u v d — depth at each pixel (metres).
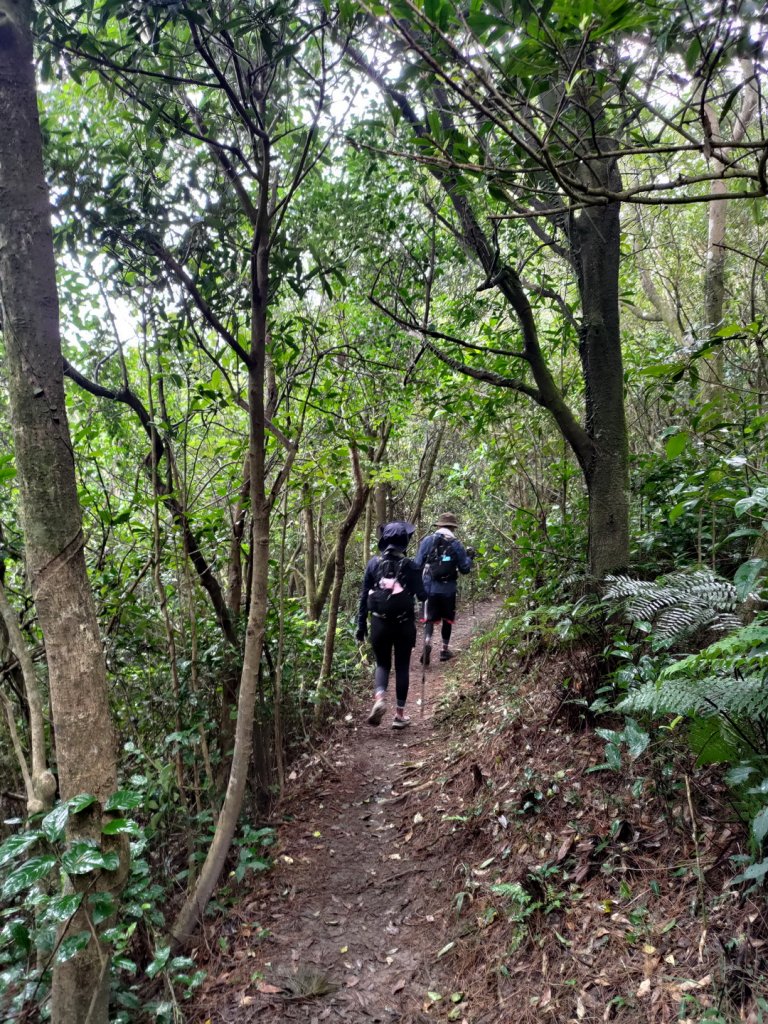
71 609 2.20
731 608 2.88
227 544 4.31
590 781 3.34
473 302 5.00
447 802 4.03
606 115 2.73
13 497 3.83
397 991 2.76
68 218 2.83
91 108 3.28
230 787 3.25
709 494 3.25
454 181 2.98
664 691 2.46
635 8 1.57
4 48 2.07
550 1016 2.36
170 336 3.35
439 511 14.34
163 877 3.50
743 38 1.59
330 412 4.17
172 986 2.79
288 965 2.98
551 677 4.51
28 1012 2.60
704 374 5.35
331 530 11.27
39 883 2.82
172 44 2.54
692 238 7.75
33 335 2.14
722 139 1.90
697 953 2.29
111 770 2.27
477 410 5.52
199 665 4.02
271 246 2.90
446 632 7.82
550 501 7.03
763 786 2.21
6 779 3.48
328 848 3.89
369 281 4.62
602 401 3.88
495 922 2.90
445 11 1.51
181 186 3.00
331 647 5.99
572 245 4.01
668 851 2.75
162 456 3.85
